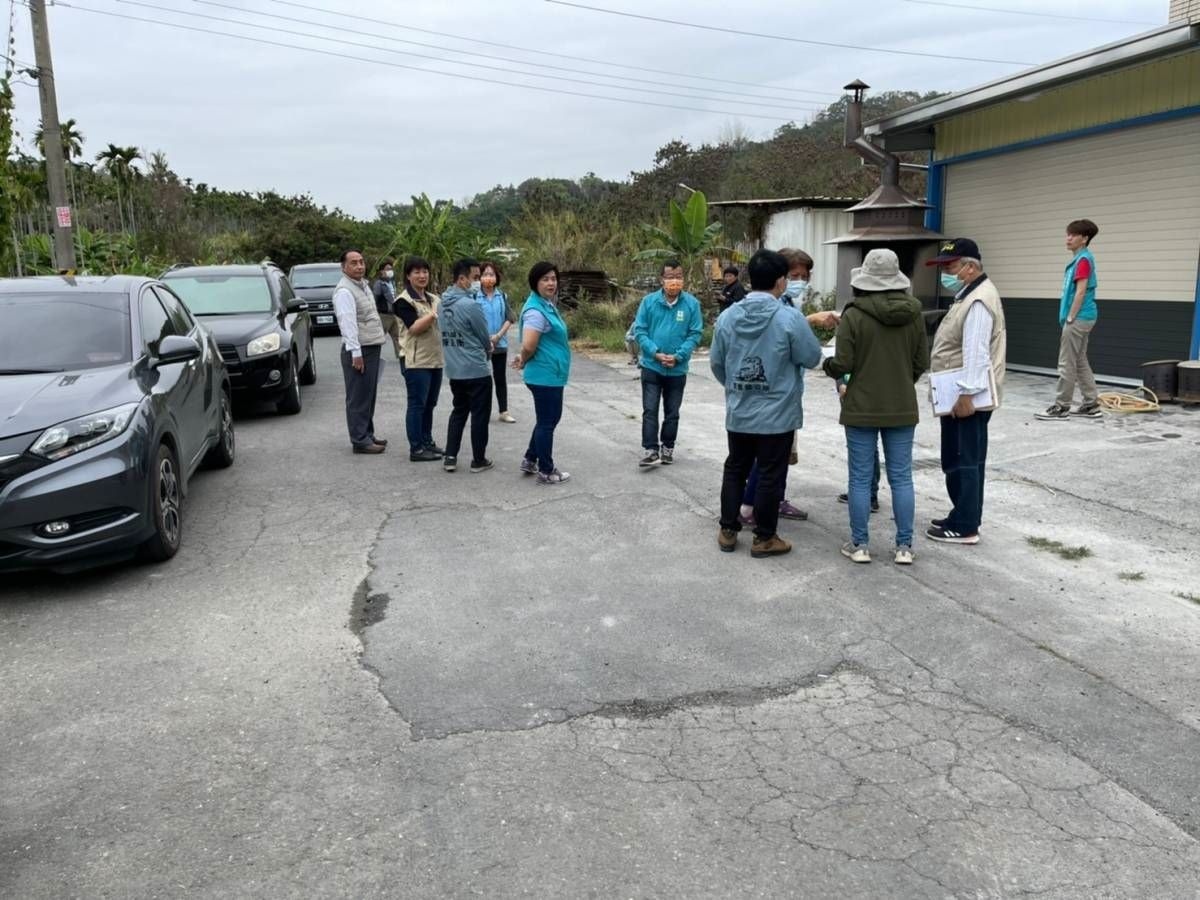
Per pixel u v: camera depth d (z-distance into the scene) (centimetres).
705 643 424
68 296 605
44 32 1508
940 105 1124
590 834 290
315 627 445
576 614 457
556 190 3356
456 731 350
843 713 362
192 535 589
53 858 281
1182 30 834
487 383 726
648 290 1945
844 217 1805
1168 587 482
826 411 978
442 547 560
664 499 652
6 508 452
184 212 4941
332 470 757
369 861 278
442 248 2759
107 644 428
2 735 351
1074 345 858
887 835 288
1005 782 316
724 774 322
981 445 536
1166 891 263
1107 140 1022
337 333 2125
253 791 314
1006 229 1178
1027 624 439
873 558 530
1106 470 696
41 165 2356
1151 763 326
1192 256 941
